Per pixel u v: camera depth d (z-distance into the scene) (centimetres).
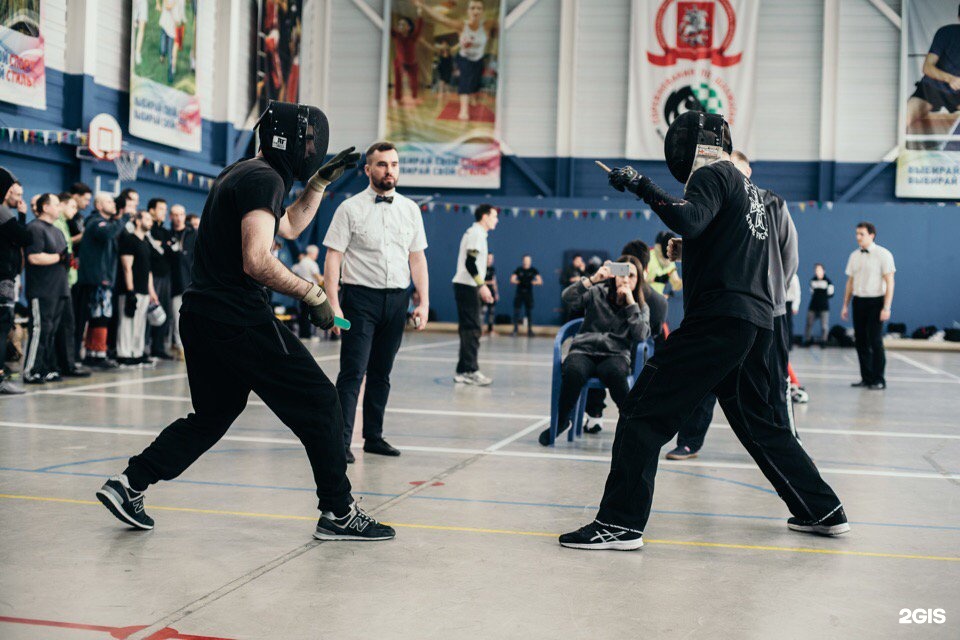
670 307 780
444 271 2139
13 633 249
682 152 366
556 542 358
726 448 602
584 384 593
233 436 595
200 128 1652
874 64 2030
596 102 2116
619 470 351
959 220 1975
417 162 2148
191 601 279
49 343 874
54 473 464
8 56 1173
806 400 875
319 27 2178
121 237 1027
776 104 2069
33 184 1262
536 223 2128
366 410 549
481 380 971
